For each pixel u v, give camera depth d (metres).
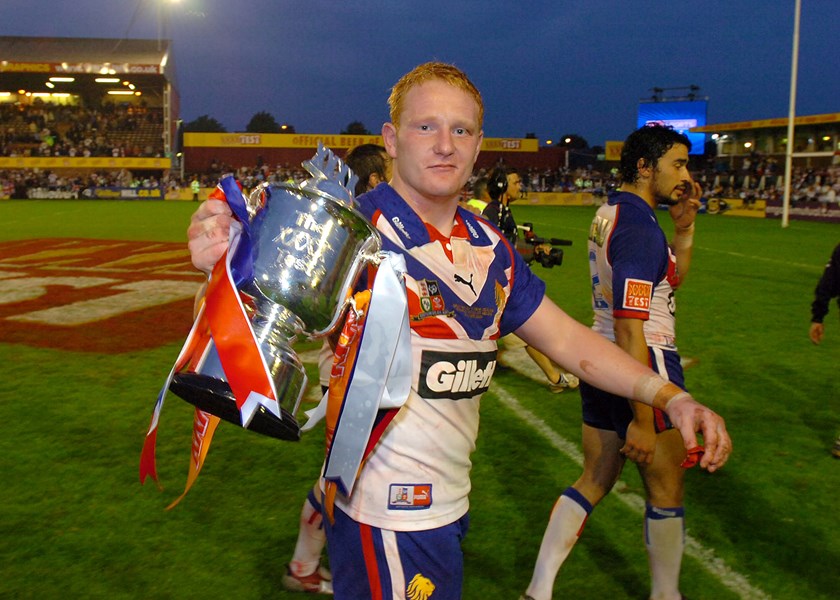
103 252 15.84
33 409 5.43
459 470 1.89
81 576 3.22
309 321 1.63
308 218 1.60
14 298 10.09
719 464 1.72
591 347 1.95
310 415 1.69
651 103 60.25
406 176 1.83
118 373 6.43
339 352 1.67
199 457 1.71
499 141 54.47
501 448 4.84
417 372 1.79
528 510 3.93
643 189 2.99
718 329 8.72
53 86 53.94
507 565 3.38
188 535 3.61
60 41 53.31
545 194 46.47
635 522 3.80
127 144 52.41
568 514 2.91
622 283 2.71
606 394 2.87
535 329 1.97
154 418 1.55
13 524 3.68
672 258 2.93
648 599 3.11
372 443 1.71
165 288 11.06
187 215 29.31
